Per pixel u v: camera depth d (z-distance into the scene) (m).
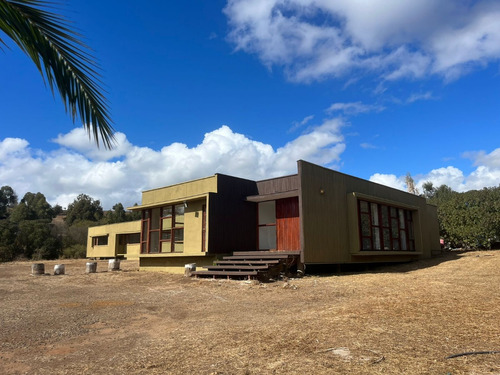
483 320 4.97
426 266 15.06
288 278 11.73
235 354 3.94
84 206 61.00
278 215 14.72
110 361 4.02
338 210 14.36
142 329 5.57
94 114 3.23
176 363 3.78
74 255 38.19
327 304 7.00
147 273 15.34
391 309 5.96
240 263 12.38
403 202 19.14
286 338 4.45
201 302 7.86
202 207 15.01
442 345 3.93
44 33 2.99
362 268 16.20
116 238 33.44
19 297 9.01
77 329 5.62
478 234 20.09
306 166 13.12
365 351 3.80
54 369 3.83
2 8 2.84
